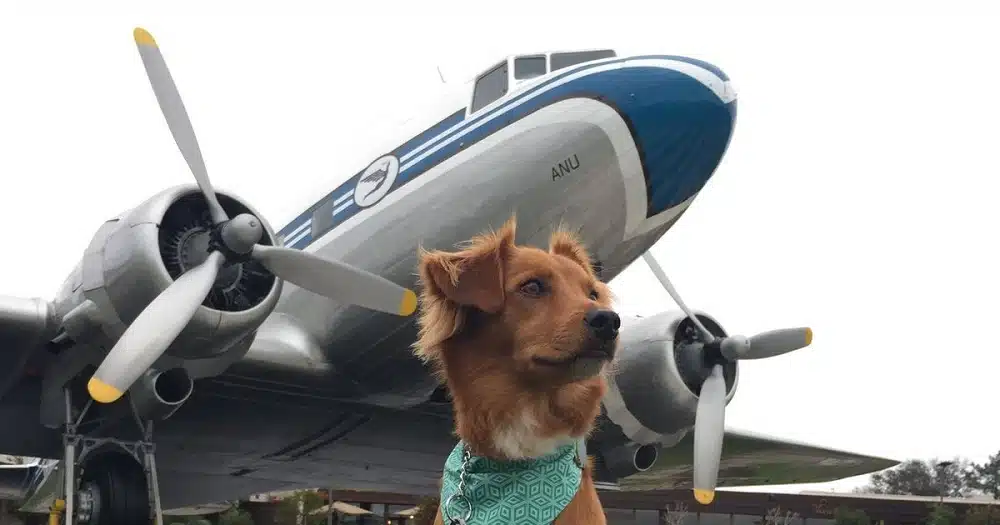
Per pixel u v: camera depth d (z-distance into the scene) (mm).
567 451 2484
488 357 2420
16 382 7836
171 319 6246
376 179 8664
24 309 7105
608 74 7793
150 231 6574
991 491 60219
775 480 14539
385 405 9031
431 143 8406
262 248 6711
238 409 8742
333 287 6746
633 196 7793
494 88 8461
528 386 2383
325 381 8523
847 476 14086
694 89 7570
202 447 9539
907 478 61375
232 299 6926
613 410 8508
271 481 11656
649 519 35531
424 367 8352
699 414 8242
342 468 10844
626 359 8547
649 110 7555
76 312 6855
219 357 7273
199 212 7070
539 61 8438
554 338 2324
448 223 7953
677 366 8602
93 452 7766
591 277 2586
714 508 36188
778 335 8500
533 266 2439
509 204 7754
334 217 8938
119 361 6055
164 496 12055
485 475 2473
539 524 2400
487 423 2404
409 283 8148
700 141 7656
